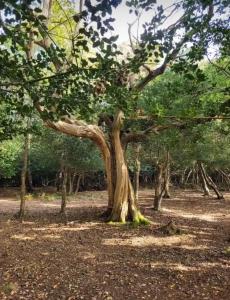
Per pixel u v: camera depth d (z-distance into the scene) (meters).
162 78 15.48
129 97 5.01
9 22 3.51
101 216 17.30
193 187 40.38
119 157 16.81
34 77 3.94
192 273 9.32
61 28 9.59
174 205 24.08
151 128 16.03
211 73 10.04
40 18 3.52
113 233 14.10
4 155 21.59
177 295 7.83
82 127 15.66
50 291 7.93
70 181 33.12
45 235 13.50
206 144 24.58
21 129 6.81
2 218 17.17
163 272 9.39
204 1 5.05
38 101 4.15
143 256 10.91
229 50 6.11
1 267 9.48
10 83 3.96
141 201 26.44
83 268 9.64
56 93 4.17
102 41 3.84
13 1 3.22
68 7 9.30
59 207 22.77
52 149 23.83
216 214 20.28
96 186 39.44
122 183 16.56
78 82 4.06
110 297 7.66
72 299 7.51
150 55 4.46
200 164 30.92
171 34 4.52
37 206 23.53
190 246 12.21
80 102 4.19
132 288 8.23
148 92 14.58
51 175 38.81
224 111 5.68
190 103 8.12
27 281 8.52
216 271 9.48
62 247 11.77
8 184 37.84
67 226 15.34
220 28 5.80
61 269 9.49
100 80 4.18
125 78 4.72
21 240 12.59
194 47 5.78
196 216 19.23
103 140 16.78
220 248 11.94
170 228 14.36
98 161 26.38
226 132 12.43
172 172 40.75
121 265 9.97
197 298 7.66
